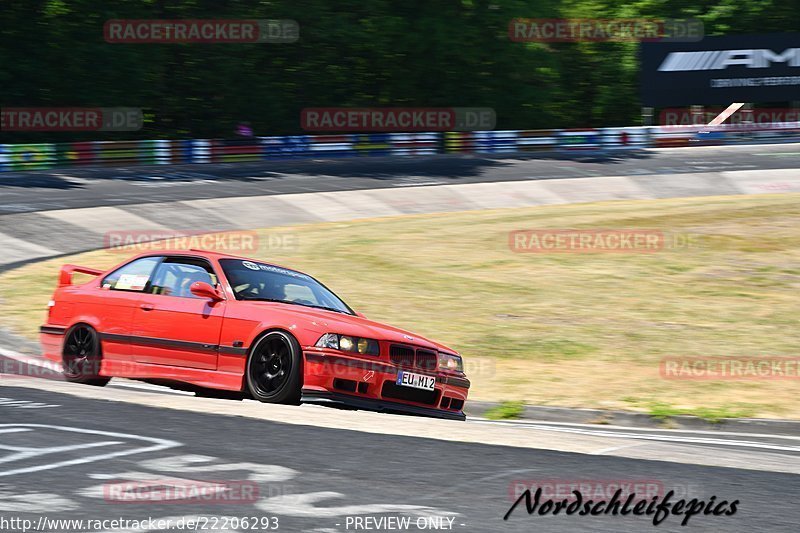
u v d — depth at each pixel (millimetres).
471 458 16531
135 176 95875
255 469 15125
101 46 128125
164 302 25000
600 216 73375
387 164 111625
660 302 46906
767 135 135875
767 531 12758
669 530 12695
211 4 140125
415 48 150000
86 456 15609
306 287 26312
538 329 41375
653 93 142250
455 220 73375
